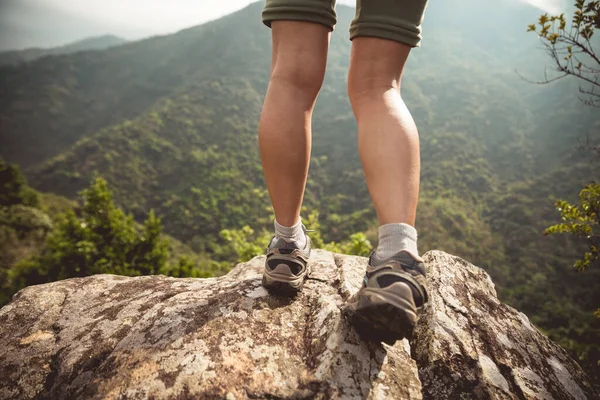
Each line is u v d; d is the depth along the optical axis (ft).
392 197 2.47
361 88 2.81
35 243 88.28
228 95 517.96
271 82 2.89
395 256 2.44
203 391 2.52
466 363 3.26
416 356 3.37
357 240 33.47
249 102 504.02
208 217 297.33
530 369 3.49
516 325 4.10
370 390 2.60
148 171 369.30
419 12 2.74
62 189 340.59
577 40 7.50
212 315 3.25
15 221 88.79
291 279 3.32
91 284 4.36
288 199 3.05
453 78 534.78
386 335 2.62
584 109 388.98
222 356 2.79
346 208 326.03
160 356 2.81
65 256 39.32
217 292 3.68
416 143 2.59
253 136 433.48
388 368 2.83
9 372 3.04
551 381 3.45
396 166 2.48
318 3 2.71
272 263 3.32
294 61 2.78
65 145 584.40
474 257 219.61
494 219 269.03
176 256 217.36
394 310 2.31
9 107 624.18
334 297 3.65
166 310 3.36
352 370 2.70
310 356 2.89
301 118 2.80
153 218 42.14
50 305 3.91
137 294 4.06
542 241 229.04
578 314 161.99
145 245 41.73
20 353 3.22
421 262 2.46
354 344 2.89
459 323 3.71
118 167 362.53
